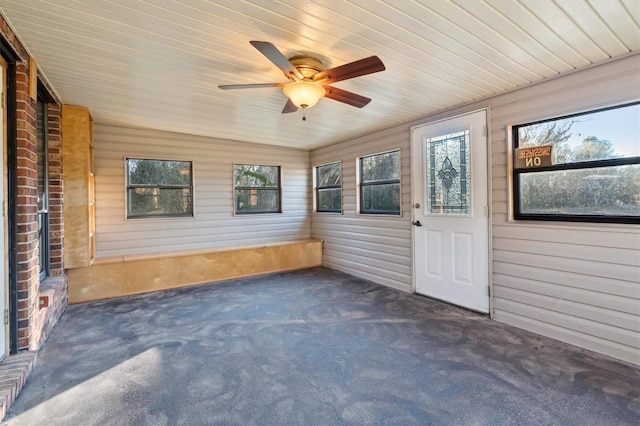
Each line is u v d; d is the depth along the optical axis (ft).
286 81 9.40
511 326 10.03
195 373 7.39
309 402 6.31
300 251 18.47
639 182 7.73
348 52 7.64
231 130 15.43
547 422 5.72
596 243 8.35
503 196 10.32
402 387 6.79
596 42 7.16
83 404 6.25
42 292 9.24
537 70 8.64
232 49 7.55
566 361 7.84
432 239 12.75
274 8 5.91
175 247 15.98
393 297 13.09
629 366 7.61
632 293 7.77
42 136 10.82
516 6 5.86
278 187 19.42
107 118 13.38
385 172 15.15
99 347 8.70
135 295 13.52
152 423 5.74
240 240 17.92
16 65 7.52
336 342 8.98
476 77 9.10
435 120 12.54
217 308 11.87
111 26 6.59
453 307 11.76
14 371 6.77
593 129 8.41
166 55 7.88
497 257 10.50
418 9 5.95
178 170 16.19
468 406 6.16
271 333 9.62
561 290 8.98
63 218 11.68
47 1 5.75
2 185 7.13
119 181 14.62
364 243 16.24
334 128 15.03
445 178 12.20
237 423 5.73
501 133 10.36
